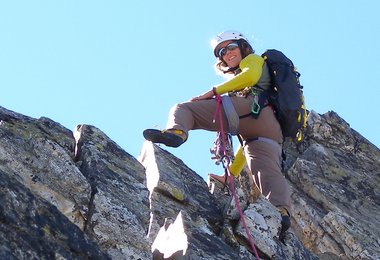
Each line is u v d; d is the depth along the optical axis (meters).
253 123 11.94
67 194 9.86
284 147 15.29
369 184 14.83
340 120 15.89
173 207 11.52
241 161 12.33
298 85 12.09
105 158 11.02
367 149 15.70
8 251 8.11
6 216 8.38
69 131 11.18
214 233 11.48
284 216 11.73
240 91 12.09
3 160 9.74
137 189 10.70
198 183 12.31
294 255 11.59
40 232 8.52
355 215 13.99
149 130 11.52
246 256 11.16
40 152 10.01
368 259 13.11
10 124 10.30
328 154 15.16
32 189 9.71
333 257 13.26
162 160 12.26
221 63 12.45
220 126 11.88
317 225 13.56
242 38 12.32
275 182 11.87
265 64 12.09
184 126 11.64
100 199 10.03
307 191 14.34
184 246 10.13
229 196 12.24
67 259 8.49
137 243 9.80
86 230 9.73
